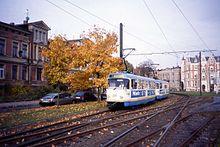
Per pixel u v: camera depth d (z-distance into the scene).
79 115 18.42
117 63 25.67
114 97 21.86
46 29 45.72
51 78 23.83
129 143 9.20
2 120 15.66
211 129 13.06
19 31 39.69
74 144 9.64
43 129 12.51
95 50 24.70
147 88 27.58
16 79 39.00
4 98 32.28
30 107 26.41
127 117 17.52
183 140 10.39
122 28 26.69
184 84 98.75
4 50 37.31
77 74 24.91
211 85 89.69
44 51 23.94
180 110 21.33
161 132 11.80
